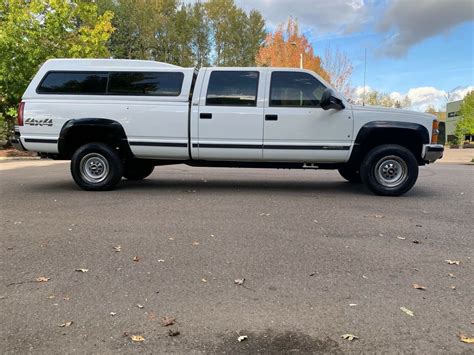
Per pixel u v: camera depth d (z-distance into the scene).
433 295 3.75
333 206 7.27
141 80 8.27
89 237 5.37
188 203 7.46
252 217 6.45
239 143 8.09
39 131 8.33
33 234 5.49
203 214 6.62
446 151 36.38
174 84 8.20
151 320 3.29
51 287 3.87
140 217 6.40
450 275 4.20
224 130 8.08
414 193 8.72
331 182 10.32
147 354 2.85
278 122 8.00
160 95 8.20
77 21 23.53
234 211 6.85
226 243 5.15
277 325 3.23
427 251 4.92
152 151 8.29
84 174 8.62
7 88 19.70
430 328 3.19
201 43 62.53
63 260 4.55
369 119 7.96
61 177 11.27
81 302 3.58
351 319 3.32
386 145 8.12
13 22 19.62
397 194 8.19
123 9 54.34
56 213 6.64
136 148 8.28
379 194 8.26
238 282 3.99
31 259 4.57
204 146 8.15
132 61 8.33
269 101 8.03
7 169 13.92
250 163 8.41
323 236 5.47
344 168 8.83
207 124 8.08
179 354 2.85
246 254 4.76
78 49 20.95
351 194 8.47
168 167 14.20
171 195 8.23
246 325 3.23
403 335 3.09
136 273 4.20
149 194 8.33
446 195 8.48
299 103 8.03
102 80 8.33
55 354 2.84
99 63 8.38
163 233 5.55
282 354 2.86
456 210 7.02
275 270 4.30
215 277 4.11
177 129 8.15
